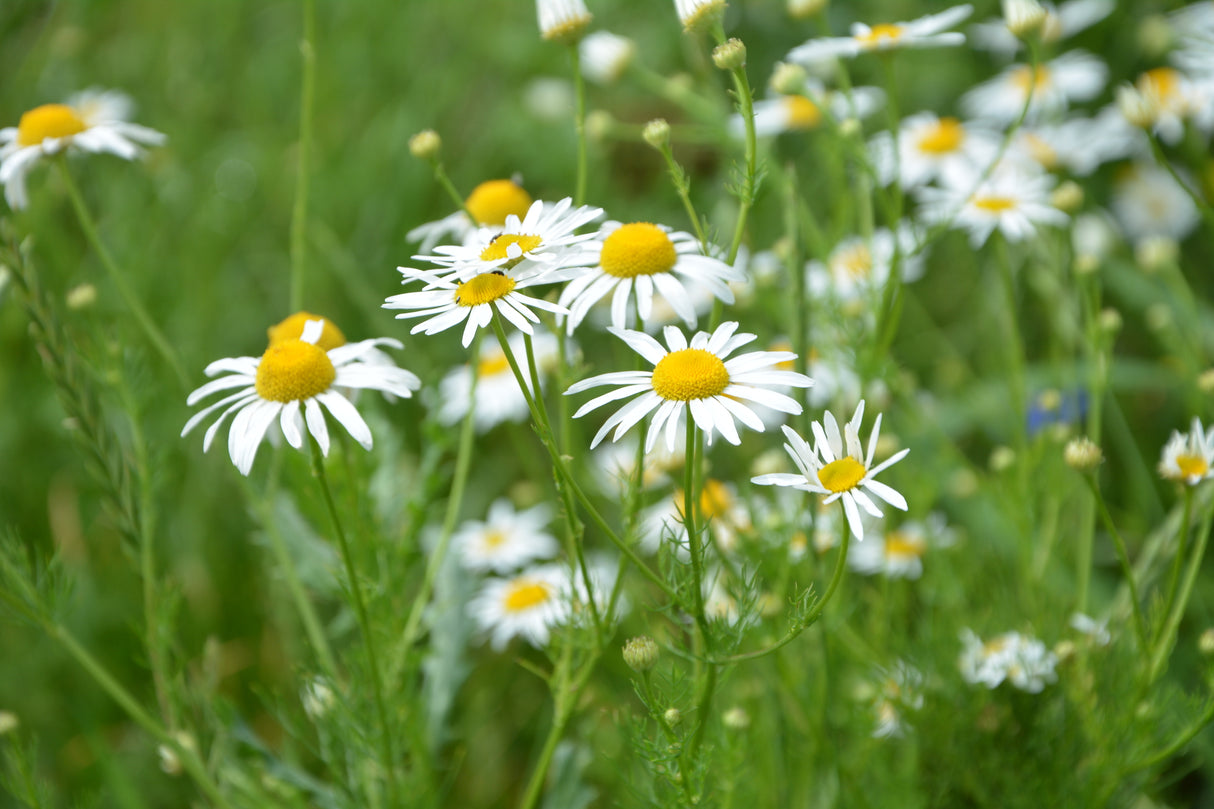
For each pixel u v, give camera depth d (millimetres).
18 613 542
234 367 512
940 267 834
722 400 484
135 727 659
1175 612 537
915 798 565
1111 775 551
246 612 685
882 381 602
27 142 582
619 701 604
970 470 619
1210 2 699
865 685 580
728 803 533
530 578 628
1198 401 644
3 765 647
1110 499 700
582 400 708
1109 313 602
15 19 827
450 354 753
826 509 567
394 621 562
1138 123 574
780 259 625
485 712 647
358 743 548
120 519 558
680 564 510
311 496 569
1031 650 567
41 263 744
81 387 552
